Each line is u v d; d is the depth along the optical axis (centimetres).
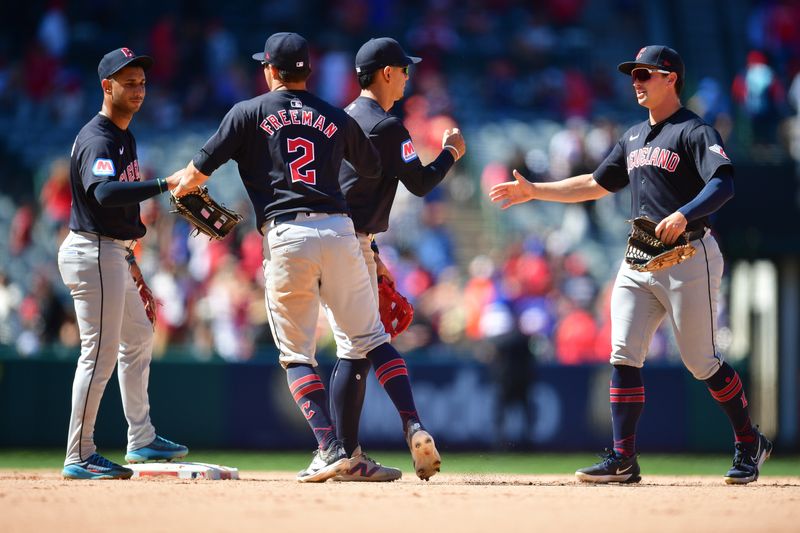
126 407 2541
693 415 5419
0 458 4741
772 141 6969
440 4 8969
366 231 2378
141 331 2516
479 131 7688
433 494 1980
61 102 7881
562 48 8725
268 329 5512
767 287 5953
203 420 5356
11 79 8000
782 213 5788
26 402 5216
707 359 2362
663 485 2378
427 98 7600
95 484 2173
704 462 4838
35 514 1703
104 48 8550
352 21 8856
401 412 2220
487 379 5406
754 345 5991
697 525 1630
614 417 2425
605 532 1553
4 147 7469
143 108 7788
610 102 8350
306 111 2219
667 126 2352
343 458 2220
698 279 2314
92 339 2341
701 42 8938
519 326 5250
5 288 5719
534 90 8200
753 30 8656
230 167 7100
